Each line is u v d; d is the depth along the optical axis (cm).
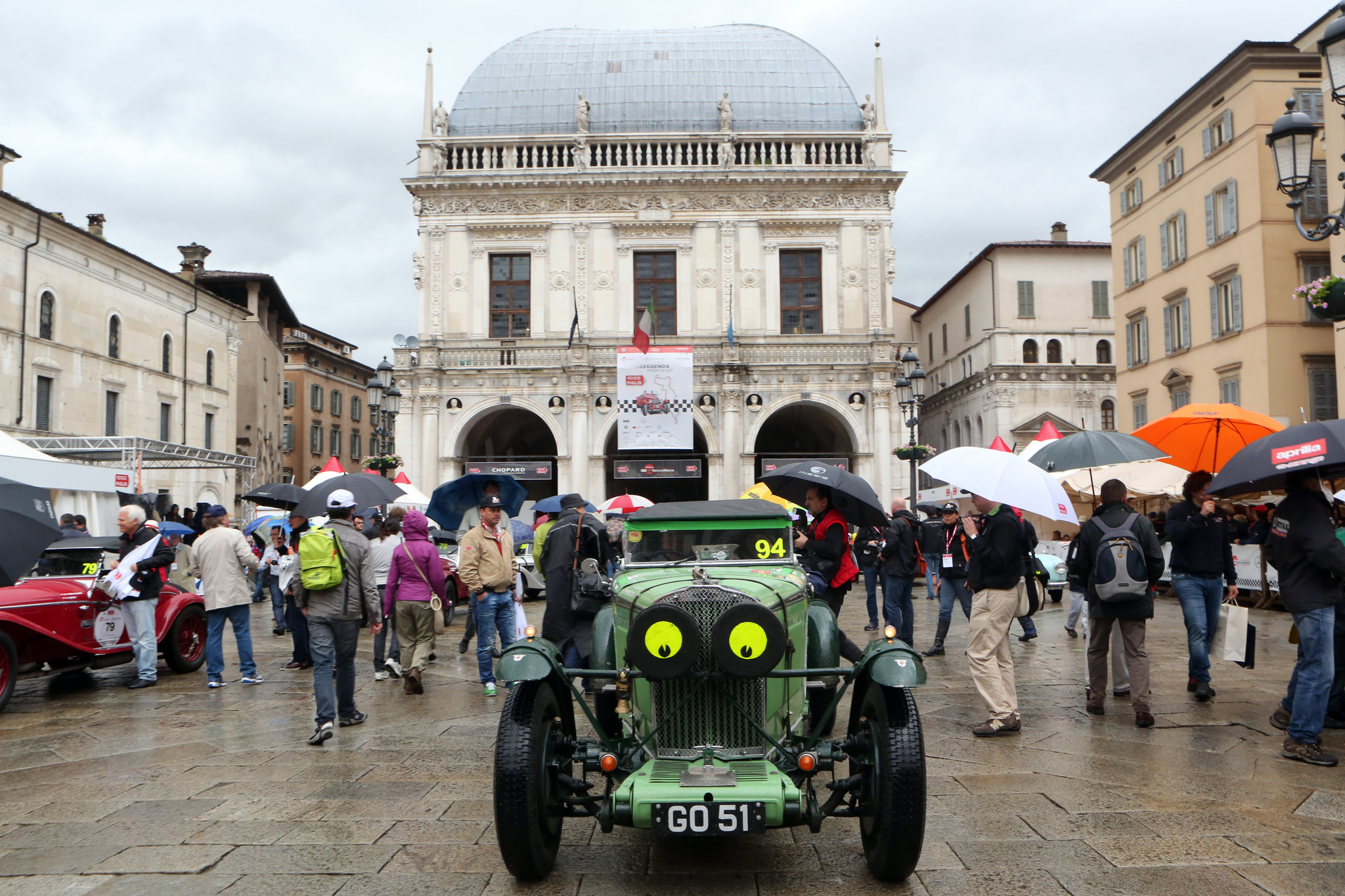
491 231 3822
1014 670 1183
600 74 4078
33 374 3116
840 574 920
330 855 560
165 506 3919
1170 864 531
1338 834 577
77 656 1110
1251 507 1922
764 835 601
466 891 510
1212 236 3080
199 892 507
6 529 917
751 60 4138
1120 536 856
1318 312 1037
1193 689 1002
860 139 3881
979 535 867
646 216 3816
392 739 852
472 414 3650
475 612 1065
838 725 888
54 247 3234
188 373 4119
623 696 601
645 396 3441
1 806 662
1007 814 621
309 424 6228
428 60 3947
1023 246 4191
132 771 754
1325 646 735
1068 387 4116
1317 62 2833
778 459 3647
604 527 964
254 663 1163
